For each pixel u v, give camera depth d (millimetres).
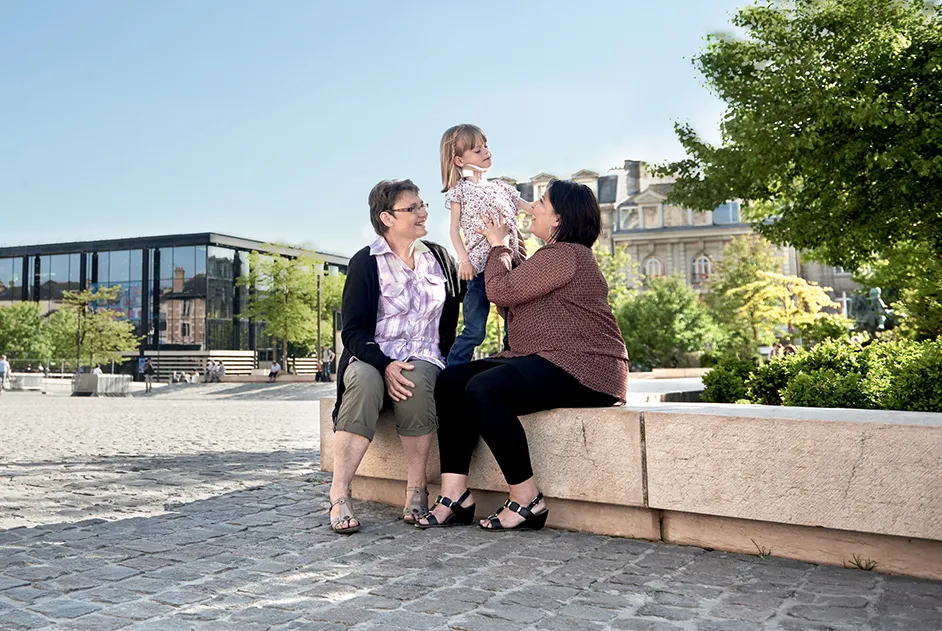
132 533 3824
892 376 5879
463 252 4312
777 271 43969
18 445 8938
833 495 2992
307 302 54406
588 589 2775
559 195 3826
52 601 2660
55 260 69000
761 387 7738
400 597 2691
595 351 3684
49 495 5051
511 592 2744
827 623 2379
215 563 3197
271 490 5215
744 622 2400
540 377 3631
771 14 13109
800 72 12430
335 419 4004
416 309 4137
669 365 43469
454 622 2420
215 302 64062
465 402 3699
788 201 14227
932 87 11766
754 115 12680
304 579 2938
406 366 3875
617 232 64750
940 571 2854
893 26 12508
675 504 3373
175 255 64250
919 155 11484
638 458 3479
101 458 7371
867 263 14492
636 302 45688
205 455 7633
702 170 14008
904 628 2324
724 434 3246
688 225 62969
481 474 3988
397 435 4355
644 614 2490
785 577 2916
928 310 11344
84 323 58281
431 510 3939
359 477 4648
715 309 42906
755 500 3168
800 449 3066
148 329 64500
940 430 2783
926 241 12930
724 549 3346
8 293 70750
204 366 62094
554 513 3811
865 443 2926
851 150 11820
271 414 17062
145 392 36625
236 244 65375
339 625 2393
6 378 40250
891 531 2869
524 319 3779
